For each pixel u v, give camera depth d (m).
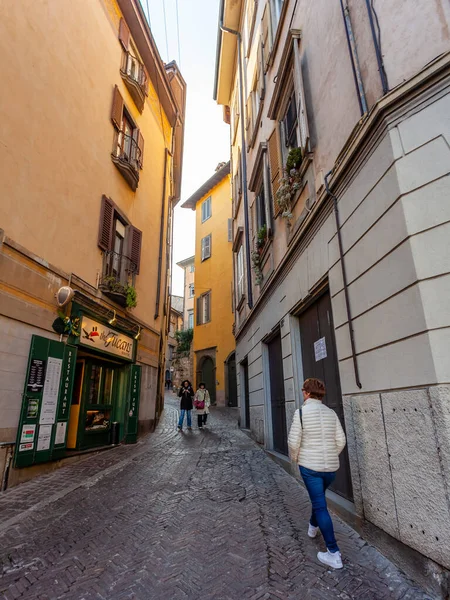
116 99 10.70
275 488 5.54
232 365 22.28
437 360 2.82
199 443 10.02
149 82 14.08
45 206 7.18
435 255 3.02
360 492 3.85
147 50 13.16
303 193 6.26
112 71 10.73
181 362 34.09
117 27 11.32
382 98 3.56
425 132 3.29
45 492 5.52
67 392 7.42
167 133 16.44
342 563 3.16
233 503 4.82
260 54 10.29
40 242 6.96
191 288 39.97
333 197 4.77
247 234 12.23
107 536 3.81
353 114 4.48
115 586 2.86
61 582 2.92
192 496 5.16
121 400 10.42
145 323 12.55
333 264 4.81
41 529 4.04
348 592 2.75
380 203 3.66
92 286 8.87
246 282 12.35
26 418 6.24
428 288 2.99
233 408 20.83
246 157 13.14
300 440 3.47
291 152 6.36
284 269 7.24
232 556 3.32
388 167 3.52
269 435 8.79
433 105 3.28
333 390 5.08
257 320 10.34
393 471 3.26
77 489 5.64
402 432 3.16
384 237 3.57
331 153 5.09
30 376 6.37
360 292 4.04
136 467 7.10
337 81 4.95
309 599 2.66
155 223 14.18
